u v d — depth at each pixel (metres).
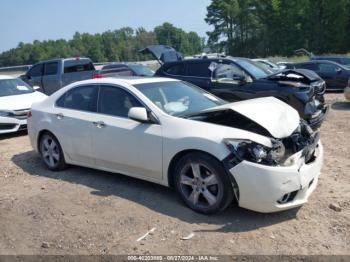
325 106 8.39
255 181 3.91
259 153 3.92
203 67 9.28
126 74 17.36
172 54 19.08
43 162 6.76
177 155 4.47
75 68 15.03
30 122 6.43
